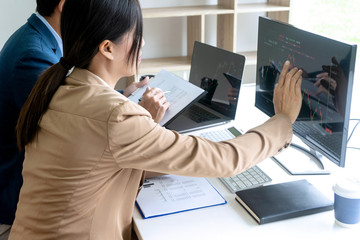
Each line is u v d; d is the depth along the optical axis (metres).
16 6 2.97
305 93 1.43
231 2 3.03
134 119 0.94
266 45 1.67
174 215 1.21
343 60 1.18
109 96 0.96
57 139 0.97
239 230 1.14
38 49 1.47
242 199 1.23
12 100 1.47
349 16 3.01
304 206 1.19
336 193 1.11
